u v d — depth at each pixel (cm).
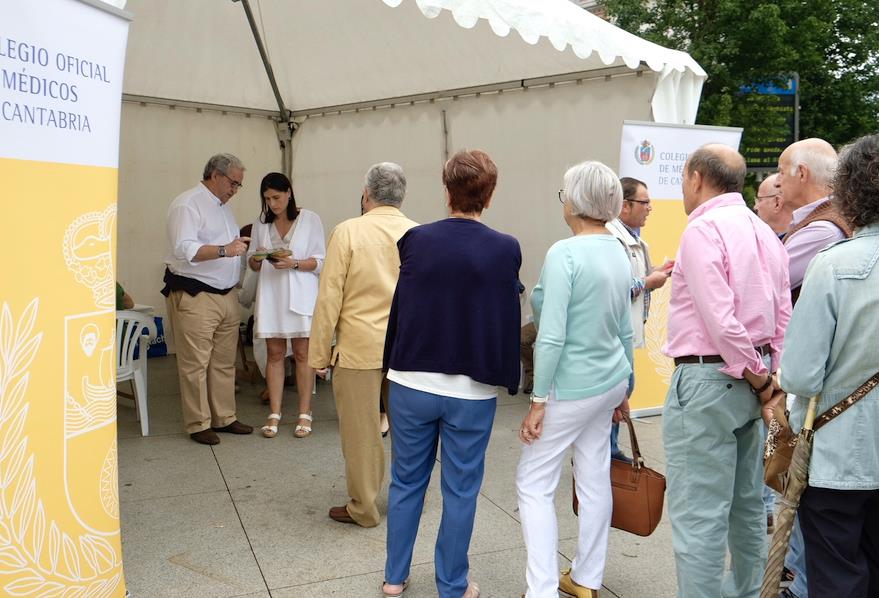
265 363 607
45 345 222
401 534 297
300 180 880
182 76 768
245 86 822
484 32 621
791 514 207
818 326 199
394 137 779
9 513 212
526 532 280
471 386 279
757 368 242
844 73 1246
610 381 274
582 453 288
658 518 289
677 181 561
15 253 210
